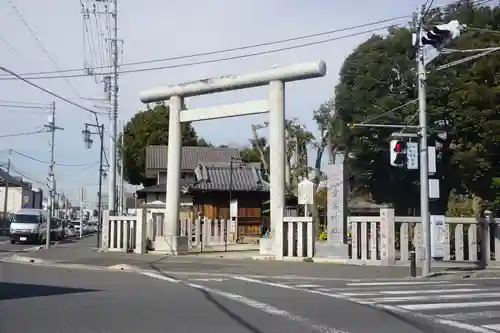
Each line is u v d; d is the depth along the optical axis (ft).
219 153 183.93
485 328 31.42
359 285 53.67
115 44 118.01
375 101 108.99
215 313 35.09
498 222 79.00
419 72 64.44
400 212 120.78
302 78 82.07
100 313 34.42
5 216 224.94
